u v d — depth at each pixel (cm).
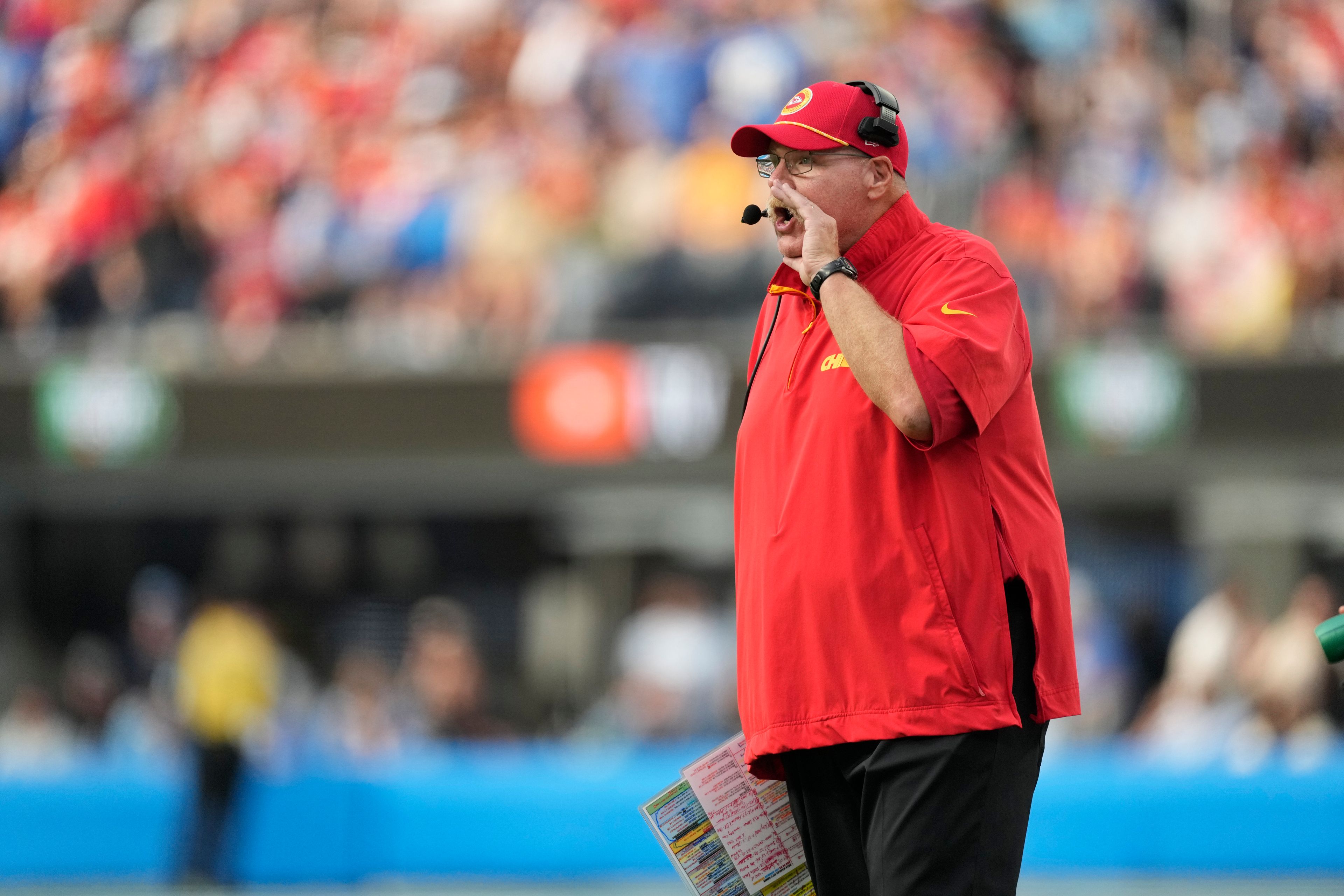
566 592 3922
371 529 3978
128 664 3888
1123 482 3678
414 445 3438
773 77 4094
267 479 3691
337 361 3538
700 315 3712
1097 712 3325
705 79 4109
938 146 3931
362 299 3872
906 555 746
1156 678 3659
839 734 751
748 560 811
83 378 3456
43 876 2719
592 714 3444
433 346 3619
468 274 3847
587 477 3644
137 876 2711
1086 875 2606
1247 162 3981
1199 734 2997
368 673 3247
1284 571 3694
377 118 4166
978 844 734
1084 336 3572
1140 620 3703
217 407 3459
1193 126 4041
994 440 763
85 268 3928
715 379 3372
